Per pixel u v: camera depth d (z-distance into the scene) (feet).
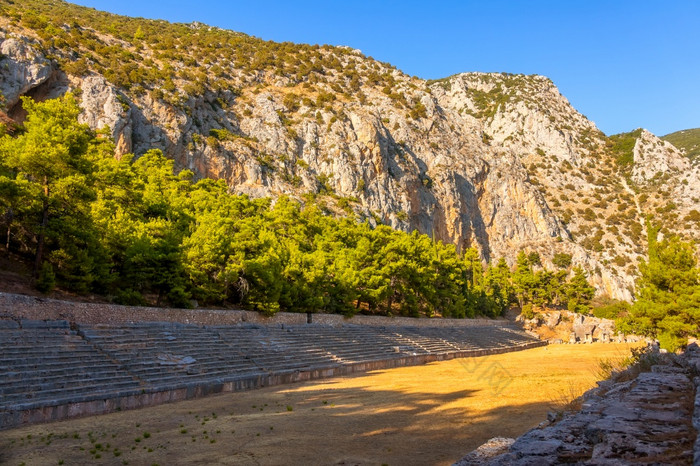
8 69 258.98
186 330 106.22
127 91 317.83
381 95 545.85
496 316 343.05
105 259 110.52
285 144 392.88
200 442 47.96
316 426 55.62
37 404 58.49
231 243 138.10
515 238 515.91
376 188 401.70
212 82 420.36
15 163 101.65
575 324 324.39
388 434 50.90
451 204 463.01
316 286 168.86
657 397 26.37
